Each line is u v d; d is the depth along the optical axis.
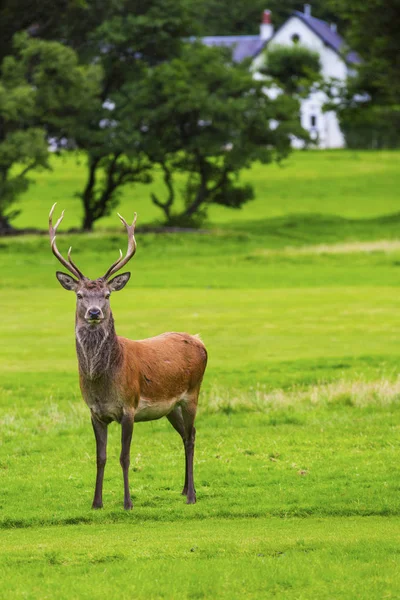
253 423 38.94
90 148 136.62
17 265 106.44
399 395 42.00
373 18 143.88
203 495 27.91
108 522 25.25
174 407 27.73
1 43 138.50
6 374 49.22
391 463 31.38
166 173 145.00
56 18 139.12
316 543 21.86
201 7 151.88
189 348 28.12
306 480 29.44
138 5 142.88
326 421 38.56
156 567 20.16
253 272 99.81
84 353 25.44
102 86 144.50
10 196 124.56
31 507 26.83
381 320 66.81
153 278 96.31
